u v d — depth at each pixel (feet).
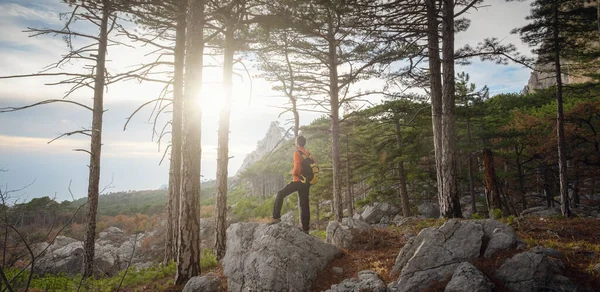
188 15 22.91
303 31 34.09
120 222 165.78
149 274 25.03
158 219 157.69
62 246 41.78
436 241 15.61
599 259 14.26
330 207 112.78
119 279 25.25
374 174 79.05
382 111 65.92
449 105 32.78
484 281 12.62
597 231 20.38
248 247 20.81
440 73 36.73
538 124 76.59
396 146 72.69
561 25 46.98
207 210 180.14
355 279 16.29
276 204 20.86
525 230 22.71
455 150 32.42
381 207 79.71
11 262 10.35
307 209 20.84
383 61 36.17
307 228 20.70
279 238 18.99
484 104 71.36
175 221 32.30
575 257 14.88
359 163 77.97
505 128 77.05
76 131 34.50
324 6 31.68
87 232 34.68
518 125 77.77
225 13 27.58
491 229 15.85
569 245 16.96
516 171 76.28
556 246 17.15
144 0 28.58
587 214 49.24
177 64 32.86
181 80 33.06
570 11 45.93
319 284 17.29
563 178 47.21
